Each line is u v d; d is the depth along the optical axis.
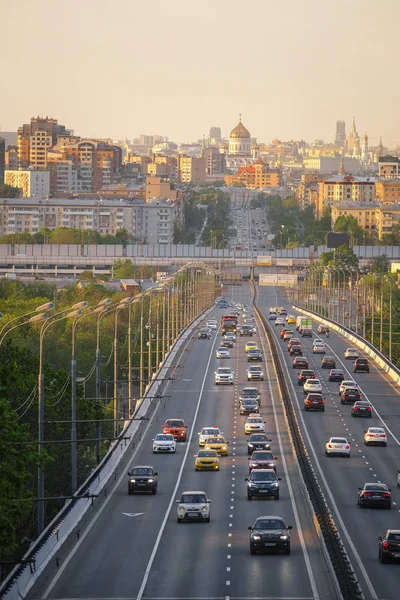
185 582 171.75
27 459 168.88
